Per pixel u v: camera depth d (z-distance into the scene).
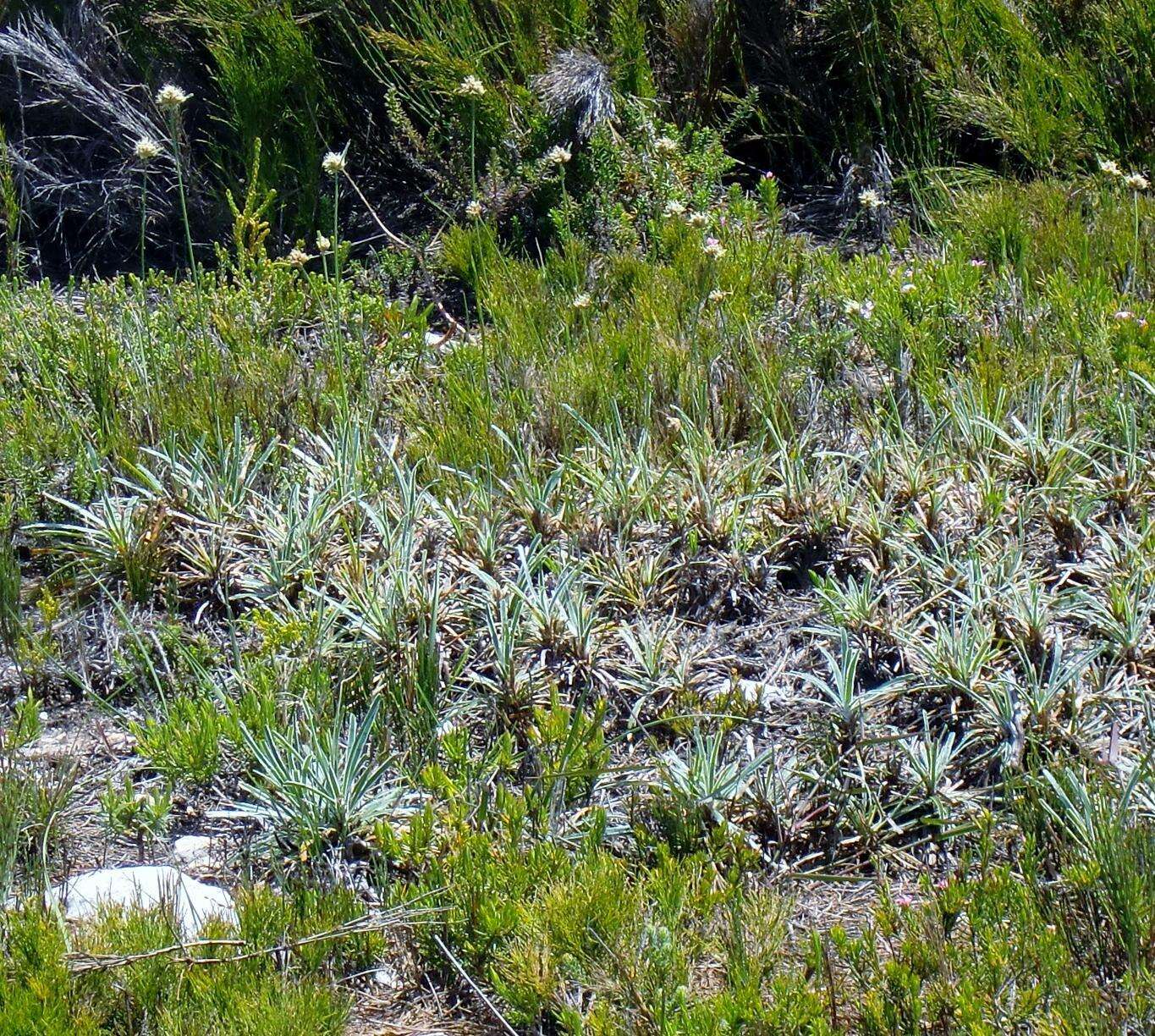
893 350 6.65
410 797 4.18
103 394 6.36
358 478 5.69
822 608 5.01
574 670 4.76
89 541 5.37
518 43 9.35
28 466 5.89
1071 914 3.50
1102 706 4.38
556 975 3.33
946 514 5.42
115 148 9.46
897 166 9.36
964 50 9.53
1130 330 6.45
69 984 3.22
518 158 8.77
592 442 6.07
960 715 4.48
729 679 4.80
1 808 3.87
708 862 3.87
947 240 8.08
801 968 3.55
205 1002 3.24
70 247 9.30
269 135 8.95
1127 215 8.02
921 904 3.65
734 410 6.25
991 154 9.54
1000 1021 3.14
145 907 3.69
